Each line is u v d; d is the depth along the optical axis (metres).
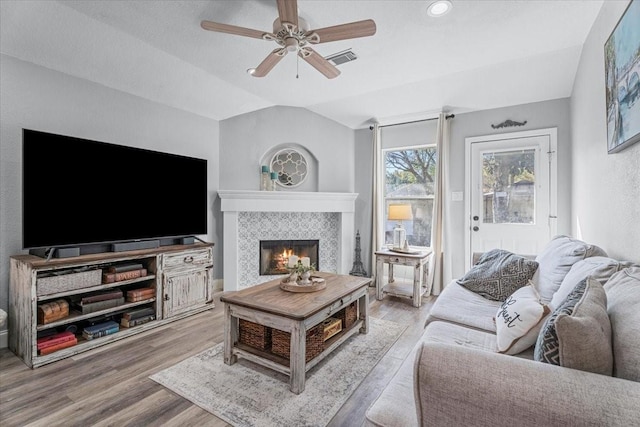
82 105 3.05
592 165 2.55
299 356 1.98
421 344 1.00
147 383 2.08
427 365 0.93
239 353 2.30
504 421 0.81
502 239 4.02
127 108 3.40
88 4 2.32
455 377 0.88
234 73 3.46
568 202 3.64
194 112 4.07
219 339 2.79
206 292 3.56
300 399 1.92
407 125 4.75
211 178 4.29
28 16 2.37
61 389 2.02
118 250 2.93
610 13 2.05
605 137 2.18
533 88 3.59
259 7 2.34
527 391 0.81
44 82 2.80
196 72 3.39
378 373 2.22
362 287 2.72
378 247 4.83
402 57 3.08
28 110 2.71
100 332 2.66
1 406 1.84
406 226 4.82
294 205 4.50
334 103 4.41
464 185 4.25
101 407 1.83
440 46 2.87
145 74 3.22
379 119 4.75
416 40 2.76
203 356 2.46
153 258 3.11
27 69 2.70
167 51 2.98
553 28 2.58
